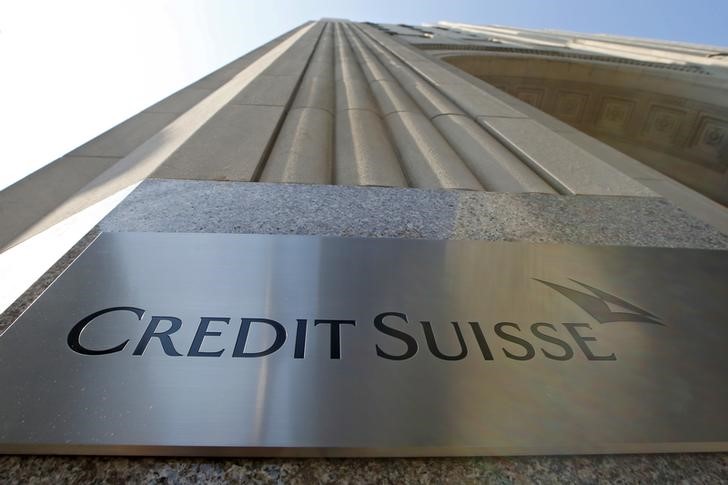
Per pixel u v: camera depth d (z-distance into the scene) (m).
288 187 2.37
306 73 5.89
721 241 2.08
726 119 12.66
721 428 1.21
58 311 1.39
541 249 1.87
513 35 23.20
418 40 14.75
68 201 2.58
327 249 1.76
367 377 1.26
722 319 1.55
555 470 1.14
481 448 1.14
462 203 2.33
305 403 1.18
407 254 1.77
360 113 4.10
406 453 1.12
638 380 1.31
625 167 3.81
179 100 5.15
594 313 1.54
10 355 1.25
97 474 1.05
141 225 1.94
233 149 2.88
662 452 1.19
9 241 2.33
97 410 1.14
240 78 5.46
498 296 1.58
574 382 1.29
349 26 18.30
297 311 1.45
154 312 1.41
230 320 1.40
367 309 1.48
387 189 2.43
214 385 1.21
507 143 3.42
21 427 1.09
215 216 2.04
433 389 1.24
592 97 16.17
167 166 2.56
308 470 1.10
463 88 5.29
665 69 14.10
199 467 1.08
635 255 1.88
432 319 1.46
